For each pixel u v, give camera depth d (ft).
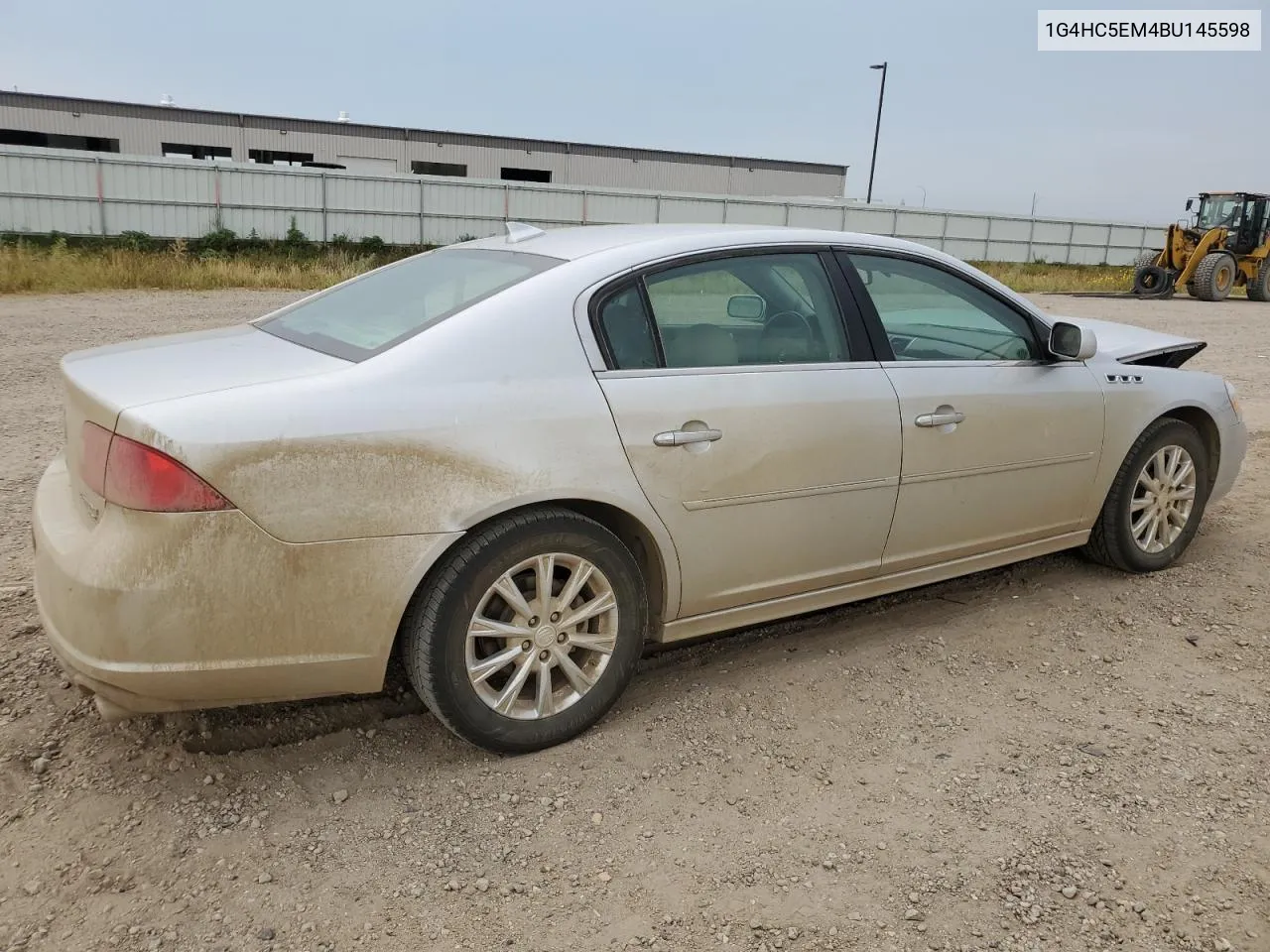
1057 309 69.31
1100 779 9.51
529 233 11.64
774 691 11.19
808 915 7.63
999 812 8.98
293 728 10.17
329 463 8.33
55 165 84.43
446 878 8.01
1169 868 8.25
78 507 8.89
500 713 9.52
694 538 10.27
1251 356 41.55
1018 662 12.01
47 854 8.12
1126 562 14.57
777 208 115.65
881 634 12.79
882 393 11.37
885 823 8.80
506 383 9.21
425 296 10.39
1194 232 82.02
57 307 47.32
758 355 10.81
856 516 11.37
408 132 151.94
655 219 110.22
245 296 57.77
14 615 12.17
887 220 121.19
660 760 9.77
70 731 9.87
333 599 8.50
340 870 8.07
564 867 8.17
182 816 8.70
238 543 8.09
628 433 9.68
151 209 88.89
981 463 12.31
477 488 8.89
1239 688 11.42
